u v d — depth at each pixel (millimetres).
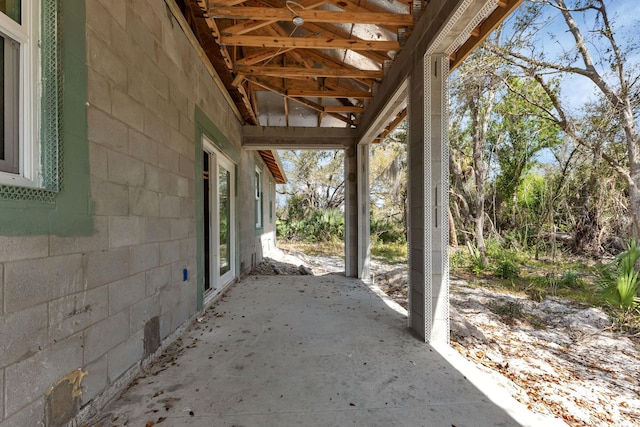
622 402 2490
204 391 2064
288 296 4773
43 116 1453
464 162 10594
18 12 1358
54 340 1483
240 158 6246
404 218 13734
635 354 3506
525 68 7117
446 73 3010
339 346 2844
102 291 1848
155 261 2529
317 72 4199
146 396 1994
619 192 7305
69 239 1589
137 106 2264
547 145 9117
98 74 1820
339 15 3119
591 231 7980
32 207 1369
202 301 3695
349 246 6527
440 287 2990
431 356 2654
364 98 5363
